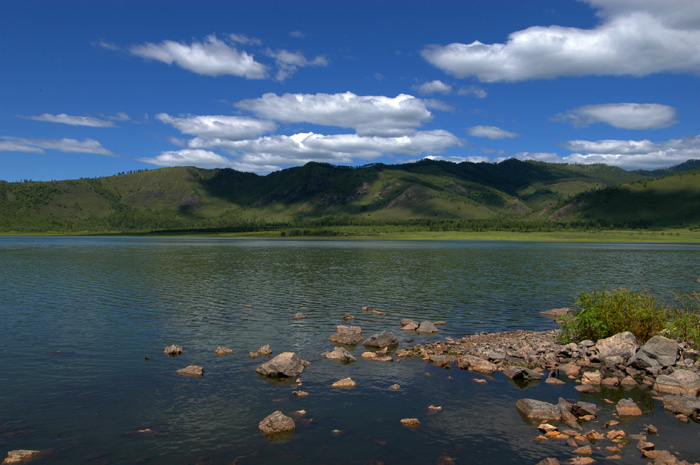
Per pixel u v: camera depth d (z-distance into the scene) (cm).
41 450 1495
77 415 1781
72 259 10531
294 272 7675
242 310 4106
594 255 13250
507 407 1873
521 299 4844
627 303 2855
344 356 2586
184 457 1455
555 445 1528
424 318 3844
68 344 2870
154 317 3753
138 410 1833
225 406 1881
